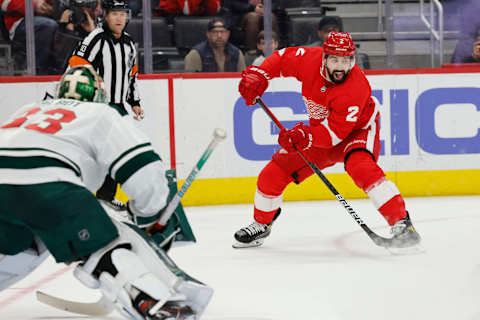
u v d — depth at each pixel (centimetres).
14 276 845
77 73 827
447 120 2245
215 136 825
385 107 2230
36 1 2198
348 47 1266
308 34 2397
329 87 1338
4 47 2209
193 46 2359
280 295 1026
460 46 2497
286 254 1375
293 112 2198
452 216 1830
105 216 736
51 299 949
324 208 2058
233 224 1808
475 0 2478
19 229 748
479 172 2261
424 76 2233
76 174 754
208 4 2348
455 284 1068
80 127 752
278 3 2384
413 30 2495
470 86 2242
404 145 2242
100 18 2234
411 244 1341
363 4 2459
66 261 729
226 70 2359
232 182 2208
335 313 911
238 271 1221
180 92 2172
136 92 1864
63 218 717
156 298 716
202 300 757
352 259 1305
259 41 2345
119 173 755
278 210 1489
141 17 2344
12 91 2125
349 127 1321
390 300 975
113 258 733
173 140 2177
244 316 908
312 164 1379
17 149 738
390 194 1347
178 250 1453
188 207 2169
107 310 912
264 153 2209
